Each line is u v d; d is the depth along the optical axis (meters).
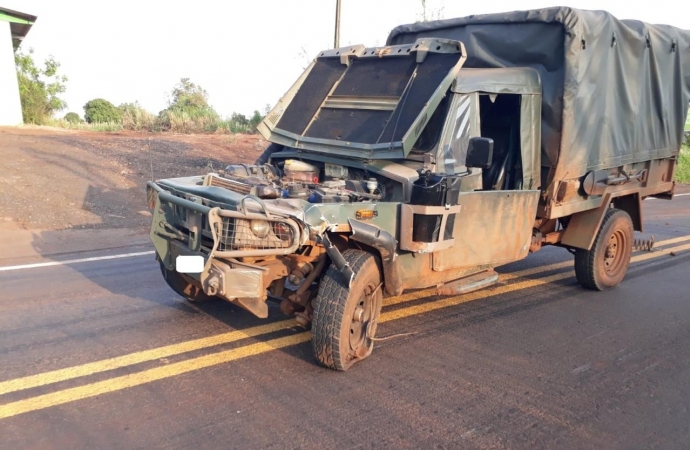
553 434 3.87
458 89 5.41
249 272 4.24
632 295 7.28
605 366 5.04
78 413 3.84
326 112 6.23
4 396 4.02
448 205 4.91
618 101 7.16
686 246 10.15
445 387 4.48
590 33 6.39
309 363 4.76
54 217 10.04
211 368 4.59
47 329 5.26
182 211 4.82
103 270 7.31
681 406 4.36
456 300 6.76
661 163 8.40
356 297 4.52
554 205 6.46
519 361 5.06
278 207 4.25
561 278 8.00
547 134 6.34
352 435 3.73
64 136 15.85
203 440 3.58
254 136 19.31
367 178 5.36
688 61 8.46
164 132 20.05
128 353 4.80
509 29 6.79
